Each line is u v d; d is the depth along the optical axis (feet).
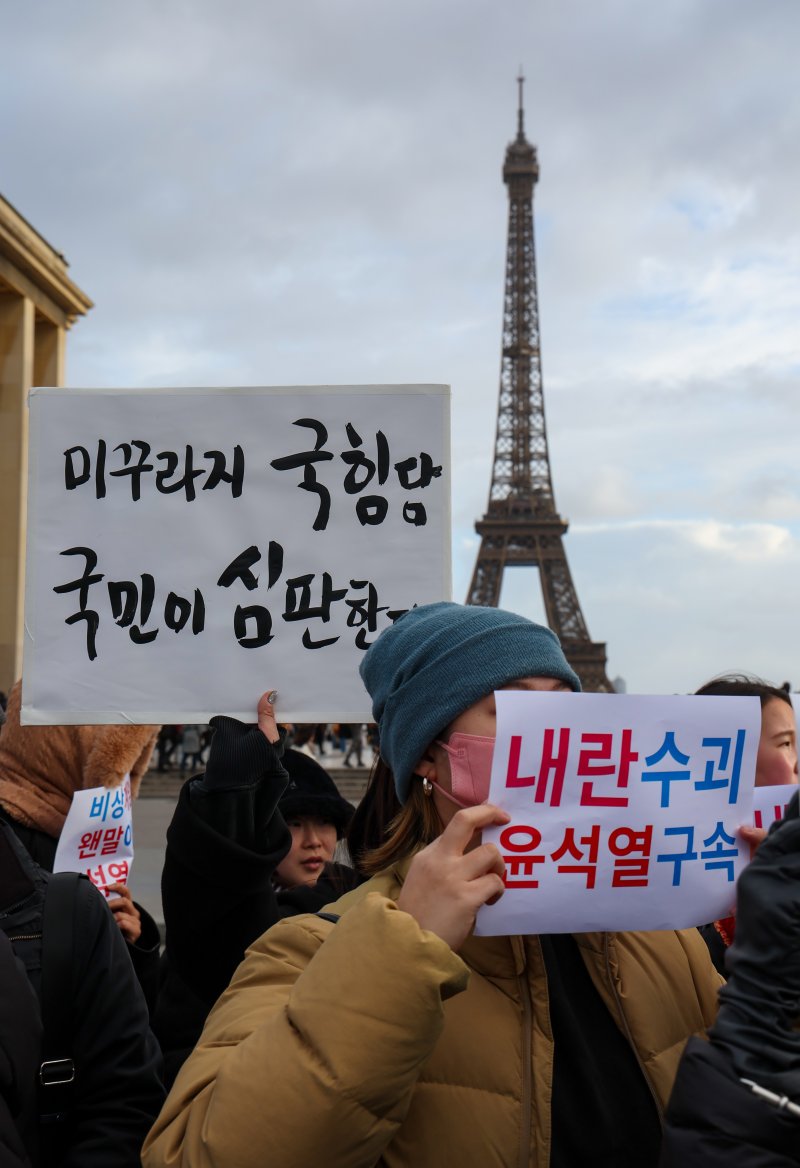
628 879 8.17
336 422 14.01
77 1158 9.78
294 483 13.93
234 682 13.64
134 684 13.65
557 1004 8.25
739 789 8.54
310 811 16.39
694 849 8.35
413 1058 7.05
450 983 7.07
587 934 8.57
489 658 8.43
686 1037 8.63
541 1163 7.66
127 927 14.69
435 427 13.98
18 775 15.10
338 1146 6.97
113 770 14.74
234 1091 7.15
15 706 15.46
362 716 13.56
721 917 8.48
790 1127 6.19
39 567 13.85
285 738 12.92
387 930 7.13
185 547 13.85
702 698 8.42
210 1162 7.09
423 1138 7.70
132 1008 10.48
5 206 128.26
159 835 89.25
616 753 8.17
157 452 14.01
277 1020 7.39
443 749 8.63
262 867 11.44
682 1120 6.54
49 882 10.80
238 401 14.03
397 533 13.83
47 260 141.28
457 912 7.25
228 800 11.48
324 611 13.73
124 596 13.80
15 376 140.87
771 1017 6.43
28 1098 9.52
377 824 11.81
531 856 7.98
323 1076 6.95
